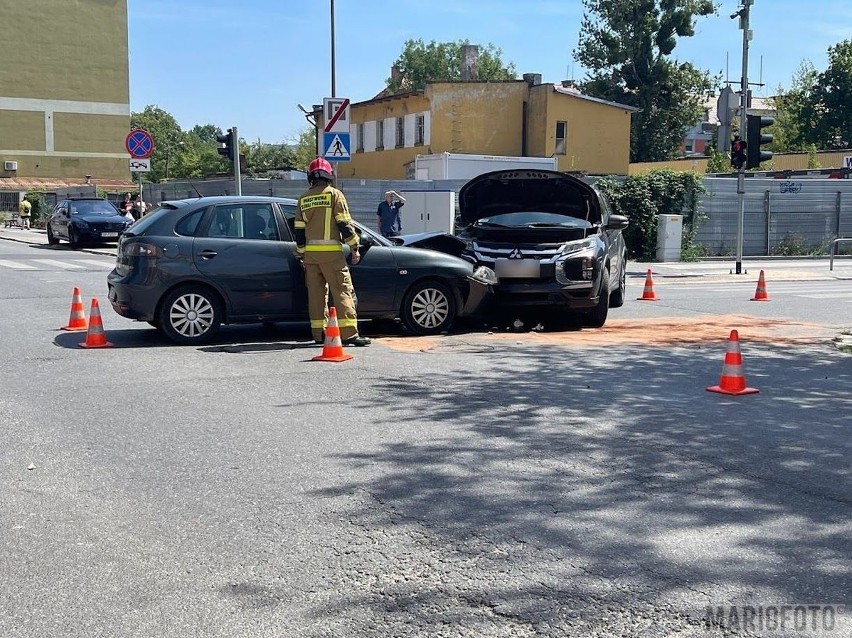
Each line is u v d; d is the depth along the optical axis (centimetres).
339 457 605
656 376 901
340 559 441
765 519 499
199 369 892
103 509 506
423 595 403
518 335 1165
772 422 719
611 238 1389
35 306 1393
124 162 6619
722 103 2369
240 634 368
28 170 6306
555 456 613
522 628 374
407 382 842
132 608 390
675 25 6125
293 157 7269
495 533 475
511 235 1254
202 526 482
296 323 1233
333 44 2773
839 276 2361
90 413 714
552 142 4497
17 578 418
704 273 2386
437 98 4509
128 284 1016
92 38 6450
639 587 412
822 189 3175
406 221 2570
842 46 6588
